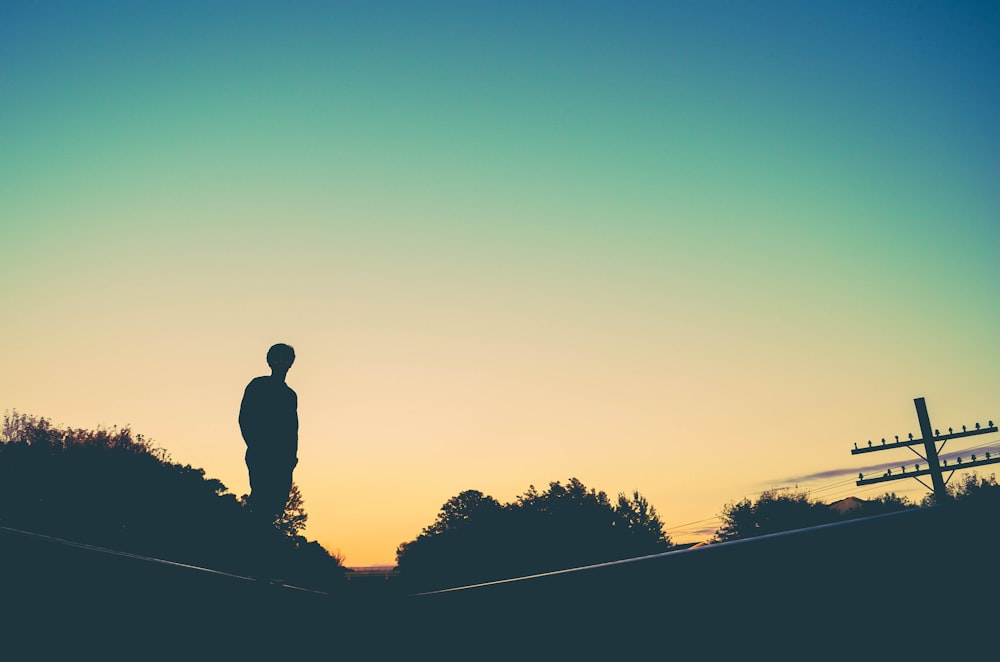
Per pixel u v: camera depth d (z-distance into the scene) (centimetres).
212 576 190
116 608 145
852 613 92
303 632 279
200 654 178
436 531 8588
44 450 3731
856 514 4966
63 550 137
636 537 7344
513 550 7100
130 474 3806
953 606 85
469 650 199
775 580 103
